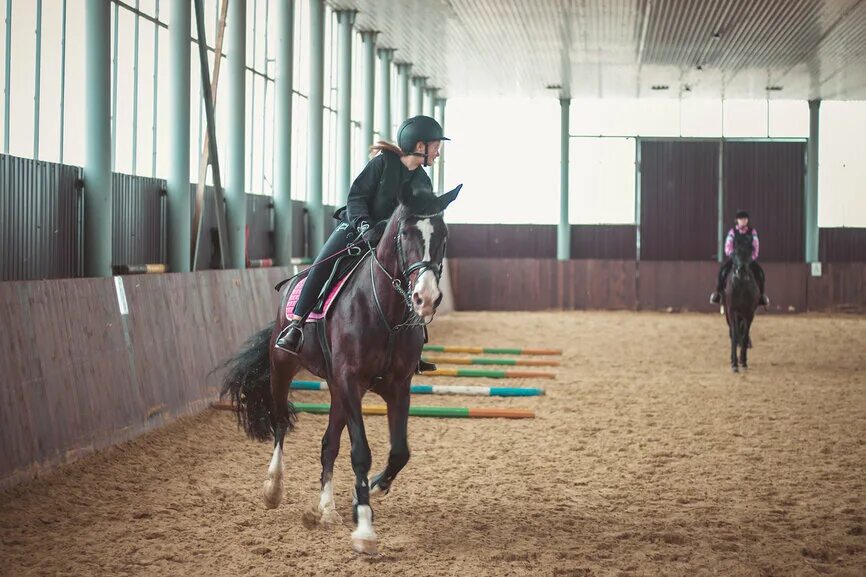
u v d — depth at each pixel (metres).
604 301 29.61
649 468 7.64
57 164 9.75
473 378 13.72
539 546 5.40
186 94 12.18
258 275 13.02
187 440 8.42
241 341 11.70
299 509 6.19
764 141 30.58
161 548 5.25
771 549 5.38
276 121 16.73
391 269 5.19
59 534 5.49
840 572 4.96
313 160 18.64
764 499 6.62
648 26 21.30
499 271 29.94
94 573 4.82
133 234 11.63
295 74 19.12
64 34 10.08
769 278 28.58
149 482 6.86
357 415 5.25
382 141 5.67
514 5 19.62
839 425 9.77
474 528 5.77
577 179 31.48
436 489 6.82
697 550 5.36
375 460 7.84
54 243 9.73
